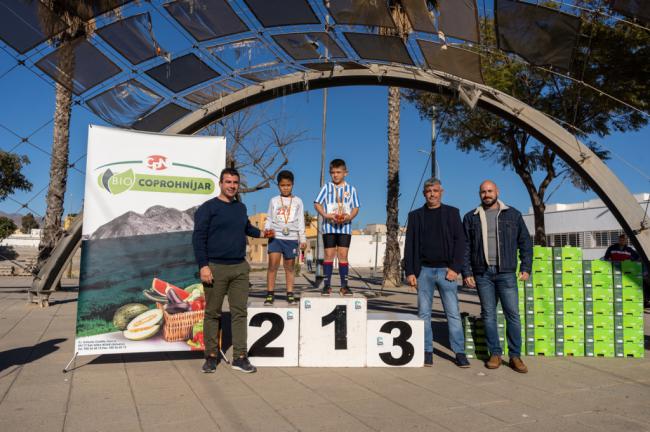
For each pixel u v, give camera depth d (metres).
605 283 6.43
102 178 5.37
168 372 5.13
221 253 5.11
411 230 5.88
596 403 4.24
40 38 6.72
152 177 5.55
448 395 4.44
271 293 6.05
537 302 6.44
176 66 7.66
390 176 17.92
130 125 8.80
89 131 5.37
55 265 10.38
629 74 11.80
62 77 7.49
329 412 3.88
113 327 5.29
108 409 3.87
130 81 7.85
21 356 5.77
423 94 16.38
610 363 5.92
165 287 5.50
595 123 14.35
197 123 8.59
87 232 5.28
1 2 6.05
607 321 6.38
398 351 5.55
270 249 6.14
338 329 5.52
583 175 7.64
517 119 8.00
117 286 5.34
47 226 12.62
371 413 3.88
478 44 7.10
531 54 7.33
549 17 6.55
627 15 6.45
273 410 3.91
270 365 5.43
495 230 5.61
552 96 14.00
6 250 31.97
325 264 6.17
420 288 5.75
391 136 17.91
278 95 8.67
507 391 4.61
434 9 6.52
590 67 12.20
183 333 5.50
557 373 5.37
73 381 4.70
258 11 6.79
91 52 7.12
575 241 33.12
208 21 6.98
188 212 5.65
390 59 7.93
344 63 8.16
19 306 10.51
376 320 5.57
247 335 5.41
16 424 3.49
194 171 5.70
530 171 16.95
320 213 6.21
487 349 6.15
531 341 6.38
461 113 15.80
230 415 3.76
